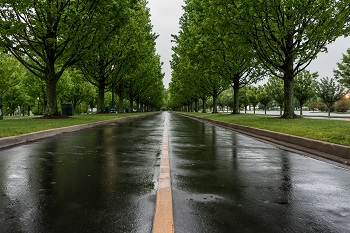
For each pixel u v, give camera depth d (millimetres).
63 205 3287
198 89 47688
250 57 19953
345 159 6332
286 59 19344
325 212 3129
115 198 3551
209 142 9602
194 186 4141
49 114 21750
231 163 5895
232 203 3404
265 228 2693
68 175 4734
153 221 2822
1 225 2721
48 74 21750
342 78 27250
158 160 6133
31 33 20125
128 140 9867
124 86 49719
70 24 19109
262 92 46594
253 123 16109
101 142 9250
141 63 39219
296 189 4020
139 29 32688
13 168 5242
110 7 19875
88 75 34969
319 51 17734
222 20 18109
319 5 16062
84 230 2617
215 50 24938
